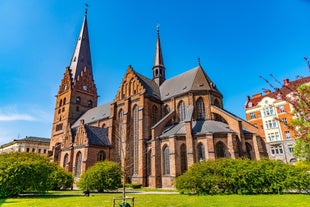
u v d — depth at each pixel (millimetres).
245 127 47938
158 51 74188
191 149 41219
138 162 49719
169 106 57781
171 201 21750
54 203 22109
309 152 36219
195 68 62438
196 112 52094
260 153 42406
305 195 21844
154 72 72375
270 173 25328
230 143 40031
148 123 52812
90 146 53562
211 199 21766
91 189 37250
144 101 53875
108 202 22453
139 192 35219
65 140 63344
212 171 27844
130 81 60594
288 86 12188
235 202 18984
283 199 19547
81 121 59531
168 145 44406
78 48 93500
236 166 27250
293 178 24312
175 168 40844
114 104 61344
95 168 39344
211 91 53062
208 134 40969
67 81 88562
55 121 87625
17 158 31344
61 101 88938
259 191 25734
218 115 50938
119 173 39344
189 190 28281
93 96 92188
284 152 65812
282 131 68000
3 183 28016
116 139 57906
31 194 33375
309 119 10781
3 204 21906
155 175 43219
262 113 74188
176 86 61094
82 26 97438
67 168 55812
